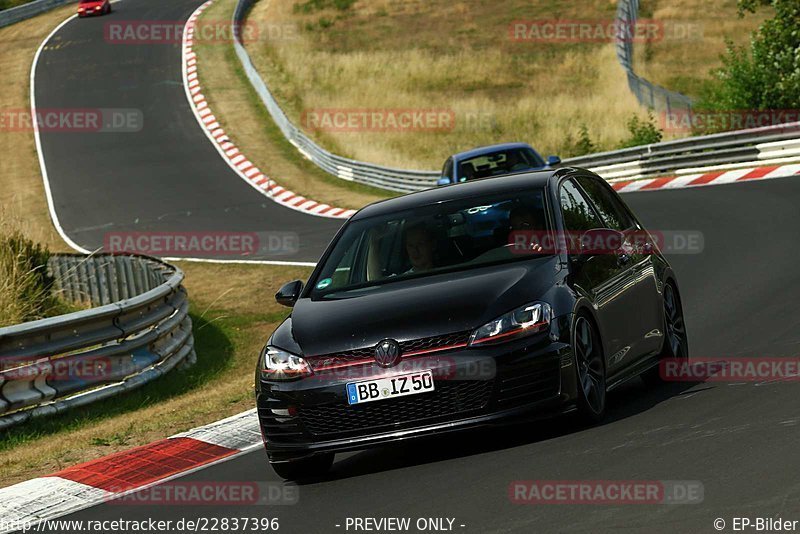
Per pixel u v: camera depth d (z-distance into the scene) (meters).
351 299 24.17
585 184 27.88
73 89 184.62
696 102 112.62
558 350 21.94
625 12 183.12
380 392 21.88
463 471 21.05
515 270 23.44
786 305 36.12
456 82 174.50
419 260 24.97
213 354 51.28
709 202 70.75
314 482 23.06
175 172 138.12
